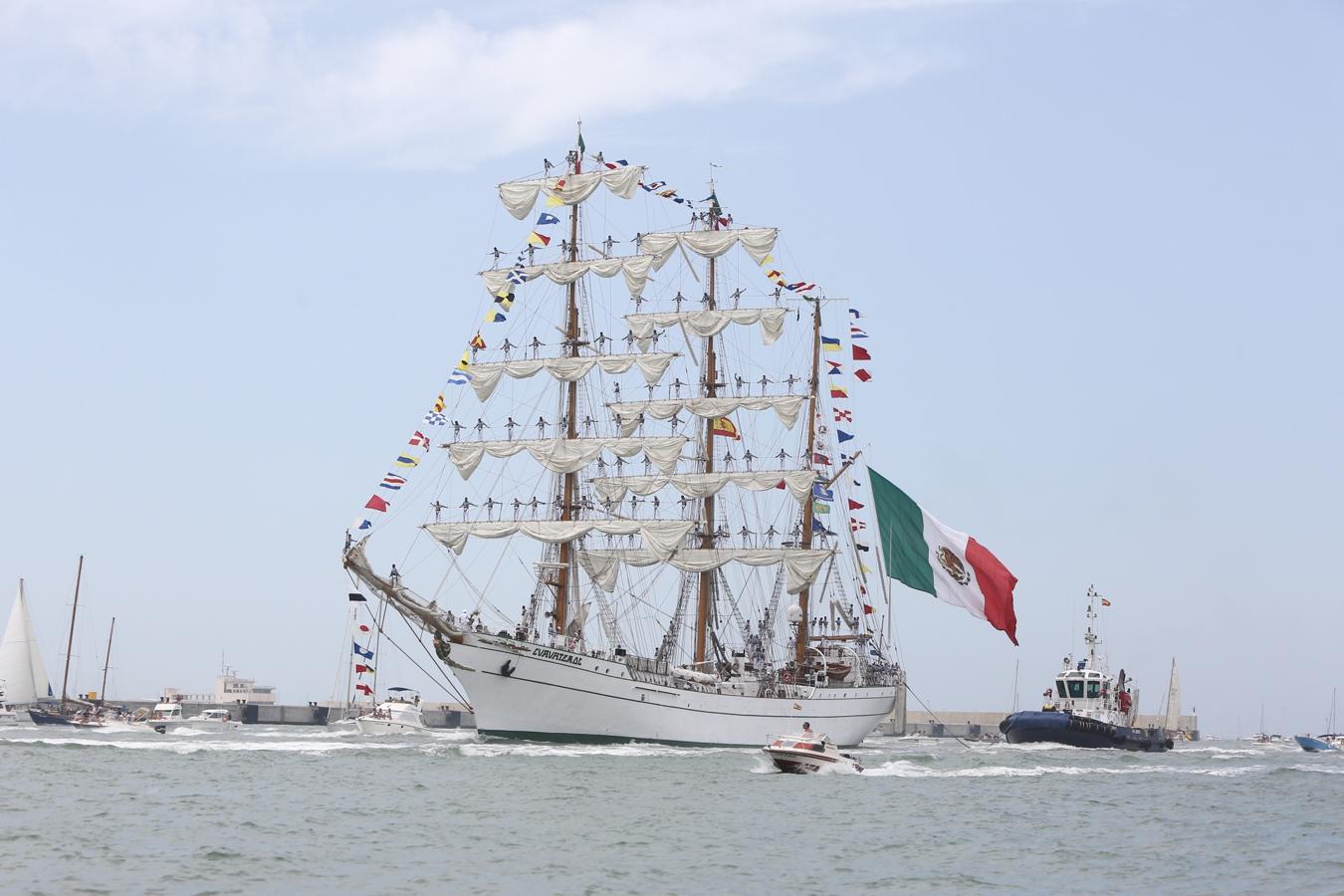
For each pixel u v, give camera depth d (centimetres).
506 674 10644
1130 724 16600
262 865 5406
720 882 5369
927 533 13362
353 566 10388
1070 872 5772
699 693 11531
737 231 13275
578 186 12900
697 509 13138
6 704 17888
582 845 6100
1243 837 6812
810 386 13988
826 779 9362
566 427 12662
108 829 6131
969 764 11456
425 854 5772
